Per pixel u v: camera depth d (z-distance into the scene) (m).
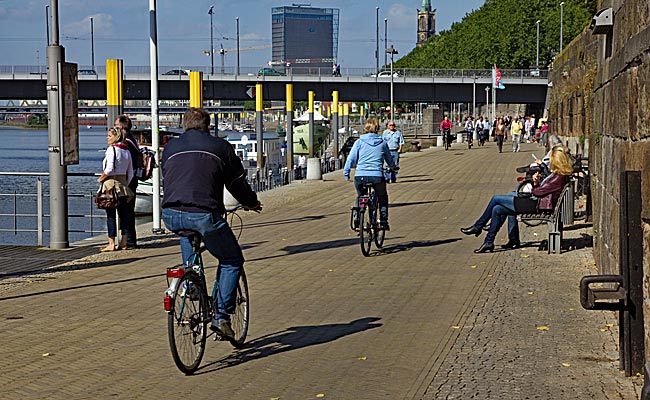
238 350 7.79
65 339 8.18
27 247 14.30
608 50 9.62
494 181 28.25
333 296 10.09
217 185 7.25
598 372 6.81
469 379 6.71
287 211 20.27
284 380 6.84
